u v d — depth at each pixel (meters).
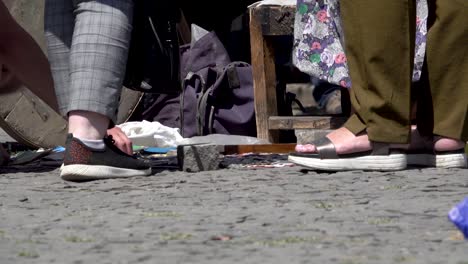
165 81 11.64
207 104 16.22
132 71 11.56
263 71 16.05
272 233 7.20
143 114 17.81
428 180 10.45
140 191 9.99
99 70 11.10
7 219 8.18
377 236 7.02
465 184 10.06
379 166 11.38
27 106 16.41
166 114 17.72
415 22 11.11
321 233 7.18
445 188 9.78
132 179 11.09
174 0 11.64
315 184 10.26
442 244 6.64
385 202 8.85
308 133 15.66
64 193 9.98
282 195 9.45
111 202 9.19
